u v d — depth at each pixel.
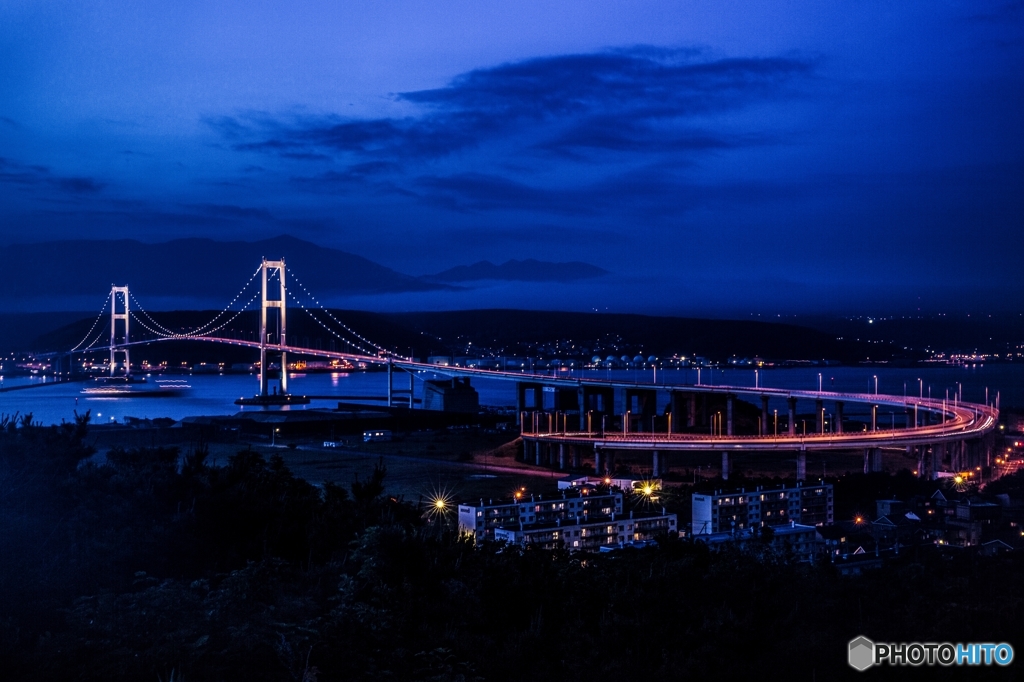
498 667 57.34
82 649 47.34
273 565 59.00
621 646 65.44
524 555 78.12
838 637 74.12
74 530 58.78
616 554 96.38
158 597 51.88
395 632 55.41
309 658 48.94
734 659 67.12
